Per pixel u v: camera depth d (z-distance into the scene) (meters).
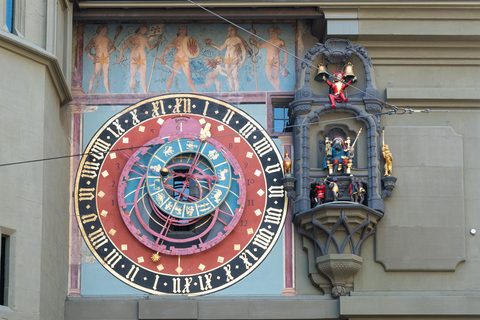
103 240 36.38
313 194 36.44
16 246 32.38
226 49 38.50
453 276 36.12
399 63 37.97
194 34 38.56
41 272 32.88
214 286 36.00
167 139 37.19
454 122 37.53
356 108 37.00
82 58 38.19
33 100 33.88
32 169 33.28
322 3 37.28
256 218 36.69
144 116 37.62
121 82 38.03
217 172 36.81
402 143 37.09
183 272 36.12
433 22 37.62
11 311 31.77
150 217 36.53
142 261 36.19
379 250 36.12
